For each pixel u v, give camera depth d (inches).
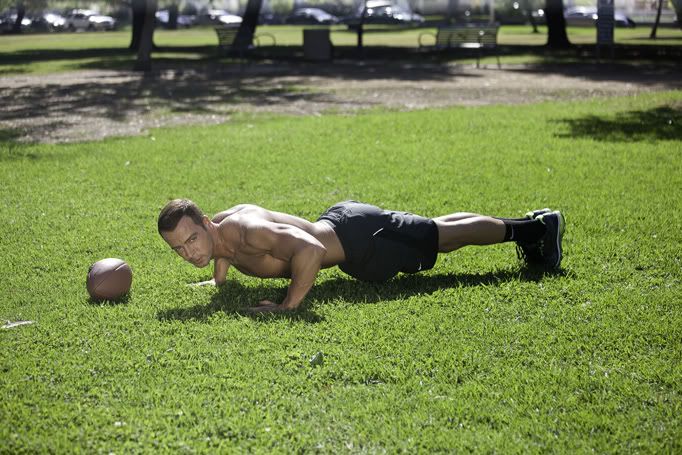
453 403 159.5
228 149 444.5
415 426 150.9
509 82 793.6
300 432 149.7
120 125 555.5
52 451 144.8
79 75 959.0
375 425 151.9
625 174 365.4
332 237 215.8
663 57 1063.0
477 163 395.9
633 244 262.4
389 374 171.9
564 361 179.2
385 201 322.7
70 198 339.0
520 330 194.5
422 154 420.8
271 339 189.5
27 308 214.2
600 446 144.5
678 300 212.7
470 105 631.8
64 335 194.5
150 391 164.2
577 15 2333.9
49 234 286.2
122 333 194.2
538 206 312.2
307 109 622.8
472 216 230.2
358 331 194.7
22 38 2047.2
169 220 199.2
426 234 221.3
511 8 2341.3
